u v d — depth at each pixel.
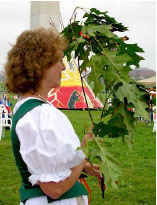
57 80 1.48
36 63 1.39
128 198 4.31
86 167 1.65
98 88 1.45
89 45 1.65
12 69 1.43
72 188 1.50
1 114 9.18
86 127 1.49
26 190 1.47
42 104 1.45
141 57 1.59
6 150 7.46
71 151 1.37
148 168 5.76
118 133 1.47
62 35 1.76
